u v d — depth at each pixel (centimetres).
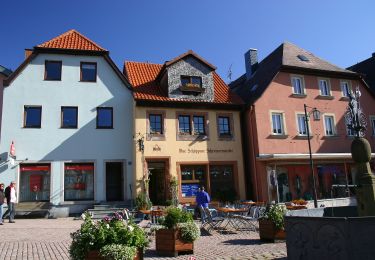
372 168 2680
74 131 2264
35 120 2228
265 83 2606
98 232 709
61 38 2412
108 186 2295
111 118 2345
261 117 2473
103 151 2284
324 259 698
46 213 2091
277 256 934
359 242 651
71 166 2230
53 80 2291
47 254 985
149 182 2334
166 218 1014
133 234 732
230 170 2444
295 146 2522
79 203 2170
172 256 973
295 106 2600
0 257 947
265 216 1205
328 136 2642
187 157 2328
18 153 2156
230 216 1530
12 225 1667
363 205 944
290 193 2408
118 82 2397
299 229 755
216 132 2441
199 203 1538
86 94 2328
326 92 2756
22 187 2141
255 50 3183
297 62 2702
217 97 2534
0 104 2334
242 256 951
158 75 2512
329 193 2497
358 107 1055
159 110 2328
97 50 2373
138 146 2227
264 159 2347
